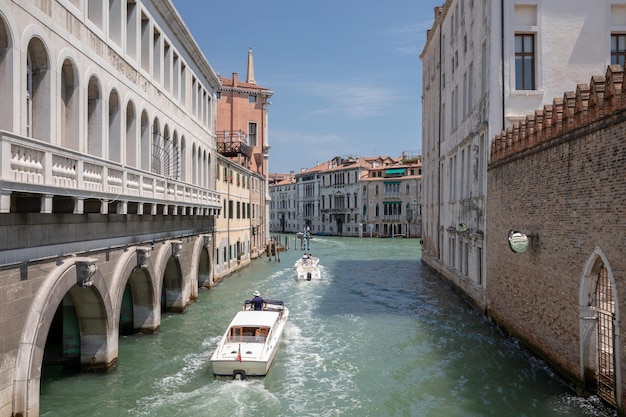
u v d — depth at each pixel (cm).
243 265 3425
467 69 2103
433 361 1331
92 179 981
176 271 1881
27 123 903
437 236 2961
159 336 1545
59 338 1394
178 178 1869
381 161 8419
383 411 1027
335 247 5797
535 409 996
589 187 980
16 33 810
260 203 4284
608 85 903
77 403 1035
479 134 1844
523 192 1352
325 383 1186
